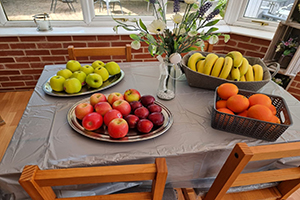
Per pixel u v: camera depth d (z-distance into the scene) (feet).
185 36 2.53
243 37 6.29
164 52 2.66
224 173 2.02
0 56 5.81
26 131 2.26
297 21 4.71
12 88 6.57
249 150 1.67
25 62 6.07
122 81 3.44
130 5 6.51
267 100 2.34
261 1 6.36
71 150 2.05
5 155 1.96
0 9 5.80
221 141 2.25
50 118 2.48
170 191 2.59
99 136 2.18
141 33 2.60
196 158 2.19
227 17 6.94
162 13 2.55
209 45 4.32
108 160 1.96
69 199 1.79
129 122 2.24
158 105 2.71
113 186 2.27
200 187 2.66
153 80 3.52
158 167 1.51
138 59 6.66
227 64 2.94
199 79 3.12
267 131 2.17
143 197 1.85
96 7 6.32
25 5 5.90
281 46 5.09
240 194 2.66
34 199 1.61
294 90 5.95
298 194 4.05
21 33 5.52
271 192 2.69
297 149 1.71
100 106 2.33
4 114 5.73
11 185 1.88
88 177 1.48
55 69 3.73
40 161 1.92
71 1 6.09
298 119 2.66
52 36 5.71
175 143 2.19
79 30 6.05
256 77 3.05
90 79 2.99
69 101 2.82
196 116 2.65
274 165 2.50
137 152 2.06
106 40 6.05
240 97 2.34
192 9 2.46
